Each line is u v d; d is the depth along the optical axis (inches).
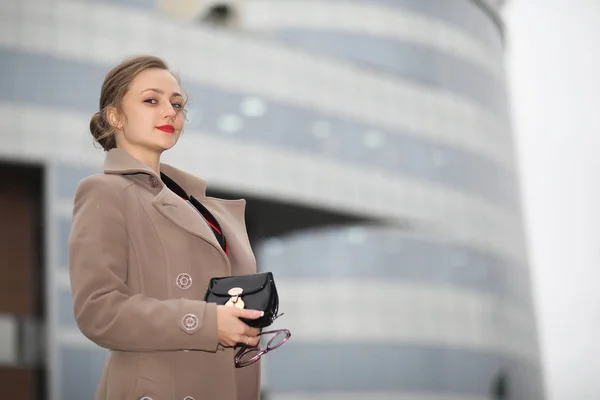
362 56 2004.2
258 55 1742.1
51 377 1416.1
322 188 1775.3
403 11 2090.3
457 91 2151.8
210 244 143.0
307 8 1995.6
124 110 149.6
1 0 1486.2
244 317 130.7
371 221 1914.4
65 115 1494.8
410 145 1982.0
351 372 1851.6
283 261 1877.5
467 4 2287.2
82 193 141.3
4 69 1470.2
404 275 1946.4
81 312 131.8
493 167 2244.1
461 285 2038.6
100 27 1558.8
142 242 140.0
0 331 1429.6
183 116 154.3
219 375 137.9
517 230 2358.5
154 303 131.6
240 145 1676.9
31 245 1494.8
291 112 1760.6
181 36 1648.6
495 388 2071.9
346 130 1851.6
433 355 1945.1
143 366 135.3
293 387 1809.8
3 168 1485.0
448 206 2038.6
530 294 2421.3
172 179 158.6
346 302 1882.4
